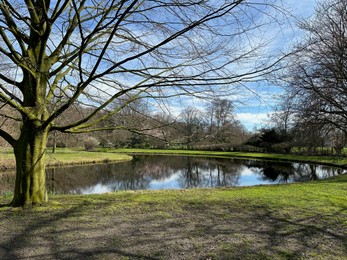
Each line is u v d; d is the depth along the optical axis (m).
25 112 5.62
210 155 43.78
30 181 6.04
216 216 5.55
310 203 6.76
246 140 46.25
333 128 14.73
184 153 46.59
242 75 4.59
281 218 5.48
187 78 4.79
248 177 21.72
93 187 16.61
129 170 25.11
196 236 4.42
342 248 4.06
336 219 5.45
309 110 13.58
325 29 12.40
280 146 37.88
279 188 9.54
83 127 6.16
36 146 6.03
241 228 4.85
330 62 12.03
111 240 4.20
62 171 22.36
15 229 4.61
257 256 3.74
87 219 5.18
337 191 8.59
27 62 5.31
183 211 5.86
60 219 5.14
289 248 4.02
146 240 4.22
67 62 5.91
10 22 5.45
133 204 6.39
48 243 4.07
